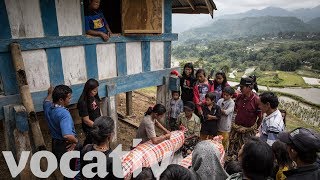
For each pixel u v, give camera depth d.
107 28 5.03
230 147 5.13
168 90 6.32
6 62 3.85
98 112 4.20
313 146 2.05
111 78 5.21
